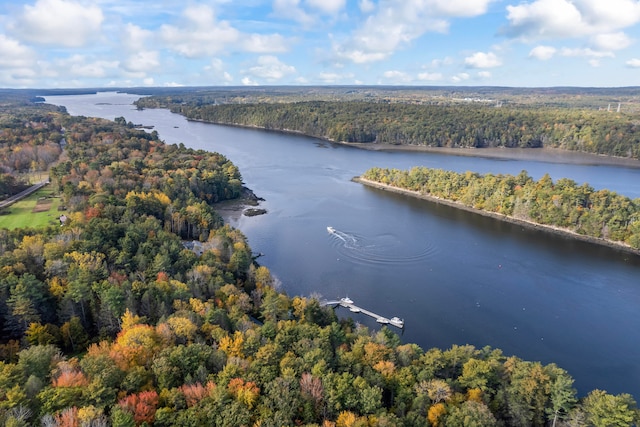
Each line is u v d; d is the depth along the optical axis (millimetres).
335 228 193000
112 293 93875
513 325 121625
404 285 142250
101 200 160625
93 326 99750
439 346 112125
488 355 92500
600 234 183625
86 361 71062
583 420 73375
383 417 66938
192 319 91750
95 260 113000
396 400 76062
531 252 170250
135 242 130125
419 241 179000
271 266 153875
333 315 113125
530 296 137000
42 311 95938
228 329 94875
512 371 83062
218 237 149125
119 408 61094
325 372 75188
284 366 76625
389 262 158875
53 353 77125
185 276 118375
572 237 186250
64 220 152500
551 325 122062
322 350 81562
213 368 77500
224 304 108250
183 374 74625
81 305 98625
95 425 56812
